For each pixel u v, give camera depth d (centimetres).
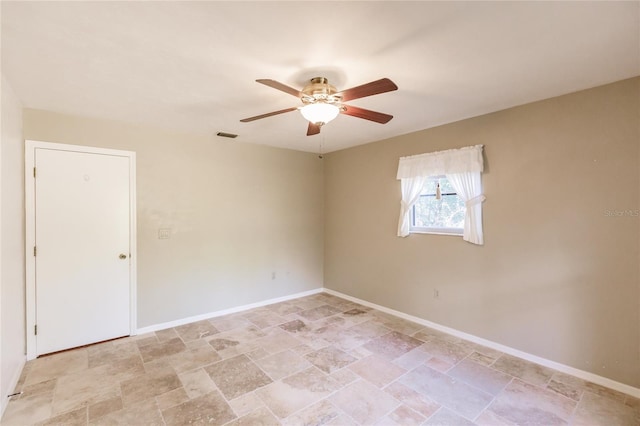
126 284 334
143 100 267
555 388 235
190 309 378
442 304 348
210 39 174
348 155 468
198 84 234
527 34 170
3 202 219
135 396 226
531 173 276
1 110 214
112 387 238
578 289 251
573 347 254
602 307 240
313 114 214
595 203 242
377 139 414
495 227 302
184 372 259
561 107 258
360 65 205
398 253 395
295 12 150
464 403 218
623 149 229
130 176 336
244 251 426
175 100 268
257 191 439
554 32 168
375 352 296
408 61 200
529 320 279
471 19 156
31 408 212
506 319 295
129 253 336
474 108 290
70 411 209
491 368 266
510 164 289
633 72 217
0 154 212
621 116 230
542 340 271
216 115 309
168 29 164
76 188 307
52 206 295
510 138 289
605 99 237
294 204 481
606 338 238
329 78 224
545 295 269
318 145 451
